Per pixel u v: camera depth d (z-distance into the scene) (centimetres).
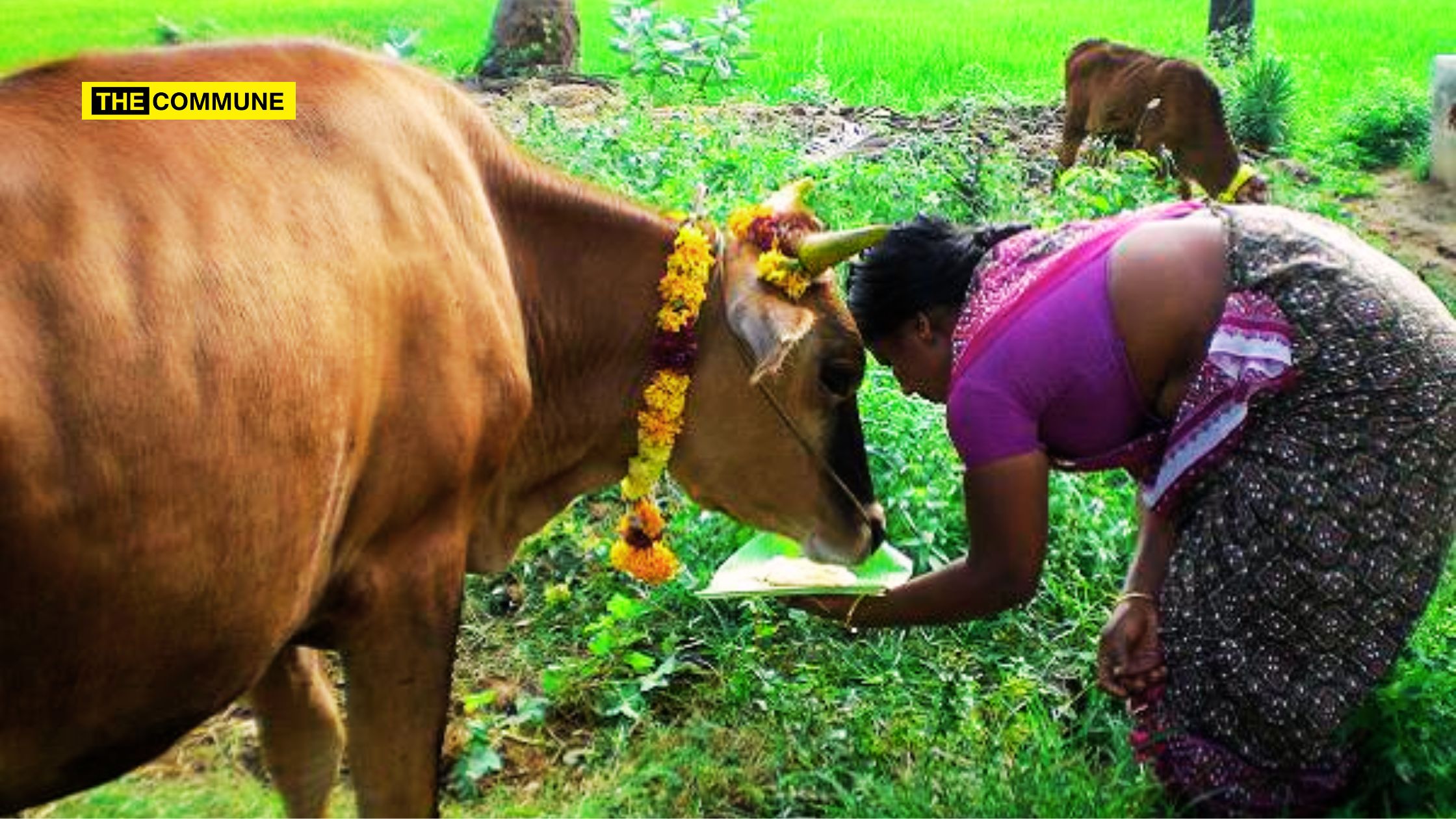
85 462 303
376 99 382
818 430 437
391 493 373
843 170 900
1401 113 1333
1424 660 452
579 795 452
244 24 1599
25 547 299
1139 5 2217
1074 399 401
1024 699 478
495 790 451
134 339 311
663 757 459
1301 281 401
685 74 1377
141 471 311
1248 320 399
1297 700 410
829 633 514
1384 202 1184
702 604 528
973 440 398
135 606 319
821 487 443
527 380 402
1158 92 1102
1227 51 1602
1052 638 514
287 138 357
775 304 408
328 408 344
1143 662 426
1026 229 423
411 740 394
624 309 431
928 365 419
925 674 493
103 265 311
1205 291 402
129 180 323
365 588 379
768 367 383
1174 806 426
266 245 338
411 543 383
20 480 294
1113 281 401
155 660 329
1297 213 425
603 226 430
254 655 349
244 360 326
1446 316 412
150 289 316
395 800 397
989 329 399
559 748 475
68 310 304
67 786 341
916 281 411
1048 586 524
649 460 433
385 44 1259
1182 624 418
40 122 321
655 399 428
